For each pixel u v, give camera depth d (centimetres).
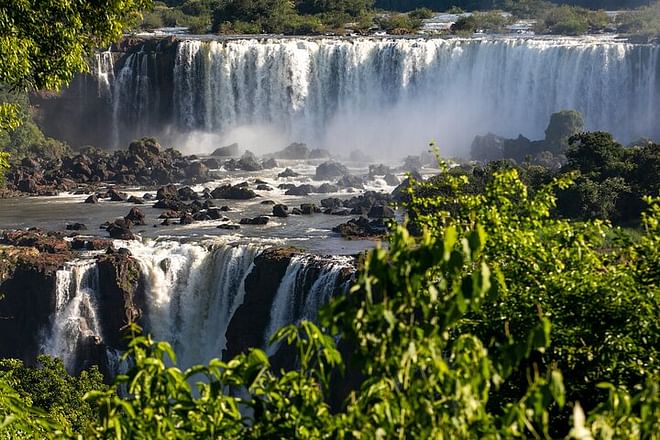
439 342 1173
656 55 10275
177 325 6712
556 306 1966
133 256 6738
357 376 4659
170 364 6594
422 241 1220
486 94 11231
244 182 9138
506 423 1128
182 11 16200
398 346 1169
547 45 10906
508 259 2019
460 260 1163
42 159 10475
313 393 1271
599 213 6088
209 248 6769
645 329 1914
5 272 6494
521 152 9731
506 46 11112
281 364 5850
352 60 11762
